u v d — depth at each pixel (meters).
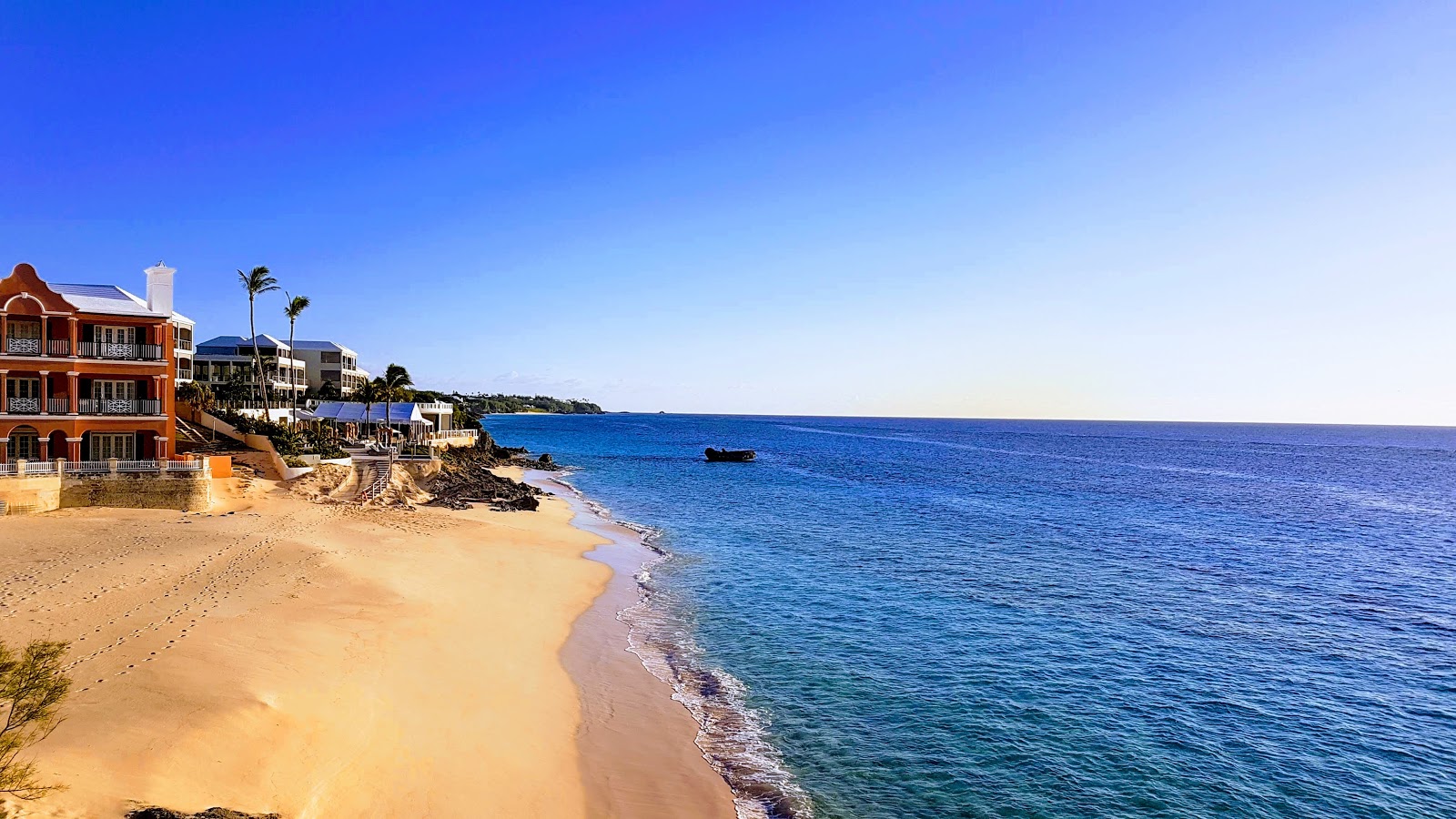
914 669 26.23
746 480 92.31
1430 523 61.81
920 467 114.81
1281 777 19.48
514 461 107.19
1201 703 23.89
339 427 86.94
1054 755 20.34
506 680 23.09
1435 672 26.64
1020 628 30.94
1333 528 58.53
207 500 44.72
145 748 14.70
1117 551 47.16
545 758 18.77
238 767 14.95
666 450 155.12
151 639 21.28
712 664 26.19
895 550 46.66
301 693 18.77
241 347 96.00
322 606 26.73
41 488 40.03
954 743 20.92
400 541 41.16
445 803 15.98
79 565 29.39
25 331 43.88
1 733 11.53
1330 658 27.98
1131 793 18.64
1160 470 116.19
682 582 37.53
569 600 33.00
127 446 46.81
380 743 17.61
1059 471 109.62
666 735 20.69
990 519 60.38
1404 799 18.53
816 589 36.62
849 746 20.58
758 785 18.45
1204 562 44.25
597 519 58.12
